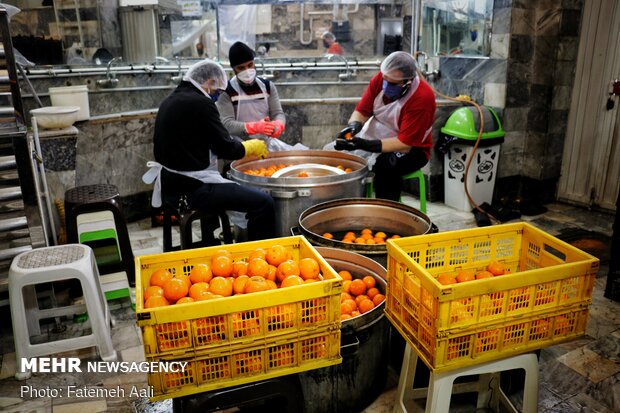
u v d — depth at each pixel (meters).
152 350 1.46
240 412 1.98
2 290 2.67
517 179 4.84
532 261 2.08
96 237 2.97
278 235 3.20
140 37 4.48
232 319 1.50
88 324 2.81
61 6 4.04
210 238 3.48
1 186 2.58
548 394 2.24
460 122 4.40
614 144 4.32
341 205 2.89
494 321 1.64
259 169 3.62
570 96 4.59
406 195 5.14
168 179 2.98
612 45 4.20
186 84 2.96
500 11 4.36
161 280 1.77
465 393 2.22
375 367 2.15
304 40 5.15
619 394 2.24
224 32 4.83
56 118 3.31
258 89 3.78
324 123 4.83
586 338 2.65
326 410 2.03
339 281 1.56
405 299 1.81
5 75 2.57
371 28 5.21
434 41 5.19
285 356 1.59
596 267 1.72
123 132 4.21
